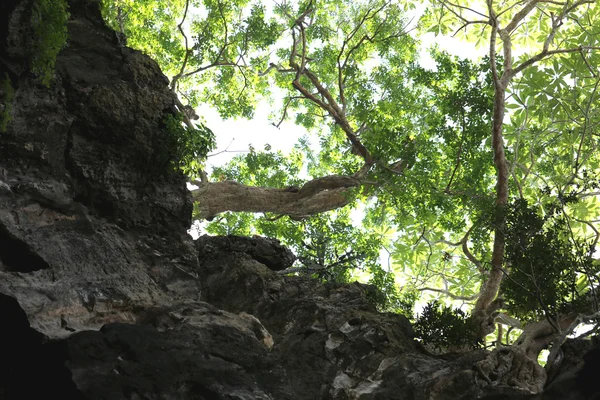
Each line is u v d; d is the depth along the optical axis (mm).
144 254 11875
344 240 20703
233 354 10117
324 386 12688
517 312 13453
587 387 10805
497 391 11398
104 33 12961
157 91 13109
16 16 10273
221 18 22016
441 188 19703
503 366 11820
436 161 20281
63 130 11531
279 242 17594
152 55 22312
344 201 19781
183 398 9000
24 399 8695
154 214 12422
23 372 8961
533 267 12984
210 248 16656
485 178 20891
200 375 9305
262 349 10562
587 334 12148
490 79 18844
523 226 13375
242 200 17969
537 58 18656
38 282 9844
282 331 14312
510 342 20641
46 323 9414
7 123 10625
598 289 12914
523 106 20719
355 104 21109
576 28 22047
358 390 12453
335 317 14133
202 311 11172
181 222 12797
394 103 22781
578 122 19781
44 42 10656
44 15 10641
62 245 10586
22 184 10609
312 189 18391
